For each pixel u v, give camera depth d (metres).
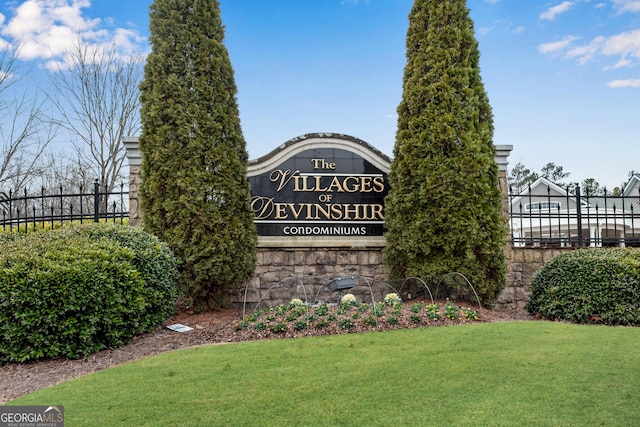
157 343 5.34
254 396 3.54
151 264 5.68
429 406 3.33
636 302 5.75
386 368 4.07
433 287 7.19
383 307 6.27
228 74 7.45
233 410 3.31
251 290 8.02
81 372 4.40
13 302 4.47
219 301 7.30
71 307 4.63
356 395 3.54
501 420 3.11
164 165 6.89
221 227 7.05
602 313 5.89
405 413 3.23
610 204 18.78
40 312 4.59
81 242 5.38
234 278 7.20
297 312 5.90
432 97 7.16
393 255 7.55
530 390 3.58
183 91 7.00
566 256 6.71
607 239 8.66
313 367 4.13
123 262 5.15
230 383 3.80
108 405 3.42
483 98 7.39
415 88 7.32
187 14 7.25
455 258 7.00
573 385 3.65
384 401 3.42
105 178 18.83
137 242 5.86
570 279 6.28
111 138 18.95
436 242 7.05
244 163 7.57
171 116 6.95
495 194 7.14
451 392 3.56
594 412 3.21
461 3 7.39
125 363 4.56
